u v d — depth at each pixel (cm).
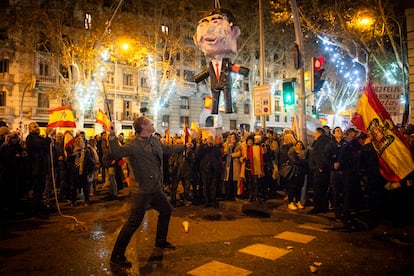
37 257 525
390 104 1045
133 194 497
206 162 918
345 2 1847
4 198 841
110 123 488
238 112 4578
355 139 807
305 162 835
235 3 2867
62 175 1015
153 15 2920
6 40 3011
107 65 3344
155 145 520
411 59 1258
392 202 723
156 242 562
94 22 2503
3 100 3225
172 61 3800
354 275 445
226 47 670
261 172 926
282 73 3981
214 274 454
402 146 627
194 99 4212
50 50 3005
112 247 573
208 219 780
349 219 708
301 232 659
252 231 671
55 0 2631
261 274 452
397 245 569
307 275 447
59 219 783
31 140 804
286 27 2928
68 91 2833
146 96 3847
